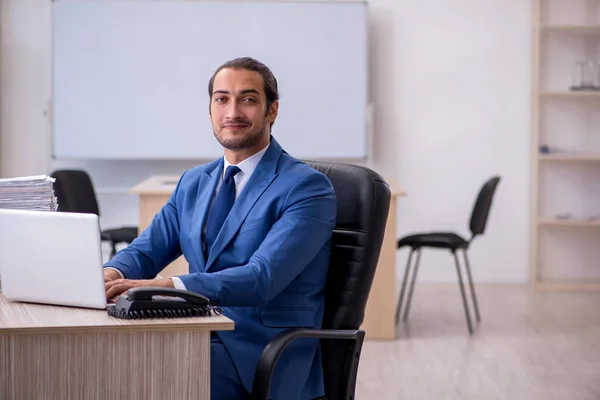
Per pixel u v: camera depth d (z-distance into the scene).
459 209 7.36
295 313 2.50
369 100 7.28
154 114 7.10
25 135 7.21
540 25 7.04
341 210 2.60
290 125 7.12
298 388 2.45
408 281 7.42
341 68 7.09
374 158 7.32
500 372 4.62
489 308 6.36
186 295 2.14
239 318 2.49
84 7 7.00
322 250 2.57
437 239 5.73
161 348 2.07
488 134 7.32
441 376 4.54
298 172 2.58
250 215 2.56
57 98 7.05
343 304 2.54
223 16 7.05
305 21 7.05
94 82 7.05
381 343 5.27
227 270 2.38
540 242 7.41
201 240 2.64
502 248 7.40
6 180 2.45
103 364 2.05
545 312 6.23
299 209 2.51
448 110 7.29
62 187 5.04
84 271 2.18
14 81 7.17
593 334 5.53
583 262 7.42
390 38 7.23
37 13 7.15
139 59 7.05
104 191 7.27
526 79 7.28
